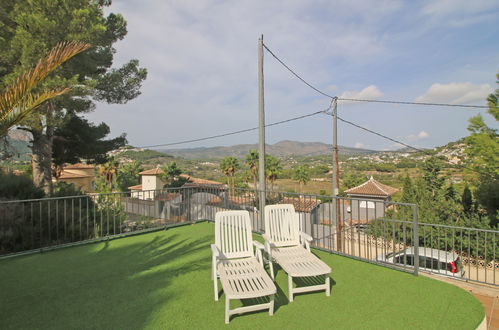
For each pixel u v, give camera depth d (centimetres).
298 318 299
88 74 1096
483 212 1392
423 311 312
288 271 337
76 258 489
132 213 949
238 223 410
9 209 672
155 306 324
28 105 377
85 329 280
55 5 857
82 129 1356
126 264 459
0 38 844
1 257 483
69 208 841
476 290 438
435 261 682
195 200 827
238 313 309
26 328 281
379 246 1195
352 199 502
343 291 361
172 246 558
